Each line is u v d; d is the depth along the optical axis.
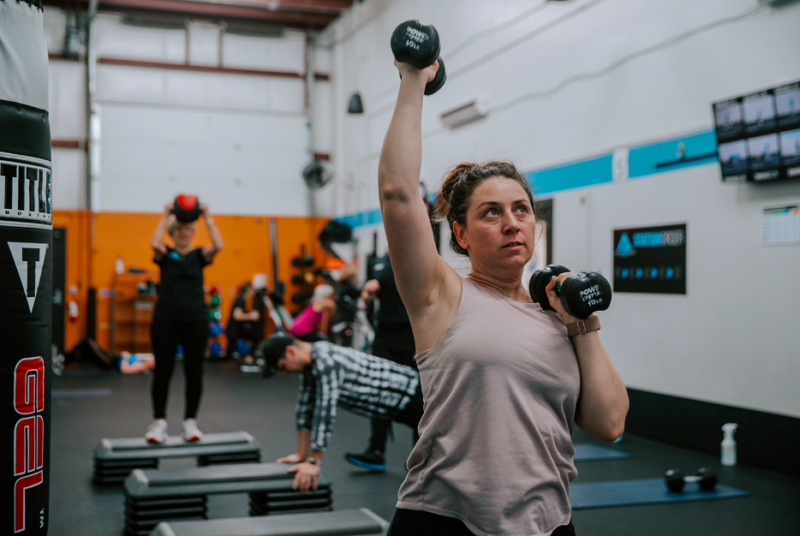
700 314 5.12
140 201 11.57
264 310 11.20
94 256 11.35
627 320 5.79
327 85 12.60
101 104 11.38
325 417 3.26
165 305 4.37
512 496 1.18
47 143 1.72
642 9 5.62
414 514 1.28
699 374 5.13
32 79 1.66
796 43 4.42
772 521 3.44
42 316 1.70
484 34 7.77
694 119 5.15
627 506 3.68
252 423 6.11
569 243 6.41
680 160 5.27
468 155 8.09
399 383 3.44
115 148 11.46
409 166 1.22
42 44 1.71
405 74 1.27
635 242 5.68
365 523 2.83
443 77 1.33
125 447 4.12
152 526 3.13
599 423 1.28
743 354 4.79
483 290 1.31
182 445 4.27
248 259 12.21
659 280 5.47
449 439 1.23
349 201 11.80
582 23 6.28
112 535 3.17
